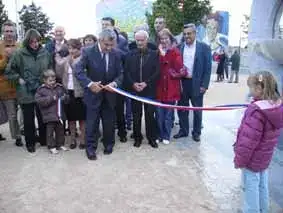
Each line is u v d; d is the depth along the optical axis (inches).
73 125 239.0
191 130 284.5
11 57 225.3
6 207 160.1
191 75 249.0
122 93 214.7
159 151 234.7
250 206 136.3
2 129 289.4
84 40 257.1
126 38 271.1
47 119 224.8
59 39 246.7
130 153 230.1
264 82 128.5
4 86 233.1
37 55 225.0
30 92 224.7
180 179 190.2
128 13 1059.3
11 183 184.7
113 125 228.5
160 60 240.2
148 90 234.5
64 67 232.5
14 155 226.7
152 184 183.6
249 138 128.6
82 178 190.5
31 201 165.6
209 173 198.8
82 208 159.3
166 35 238.7
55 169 202.8
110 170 201.3
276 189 165.8
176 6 580.7
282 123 131.0
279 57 163.2
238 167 133.3
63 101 228.5
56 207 160.2
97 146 239.1
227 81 802.2
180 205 161.9
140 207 159.9
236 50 925.2
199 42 246.8
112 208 159.3
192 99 252.4
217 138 266.2
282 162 167.2
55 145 235.1
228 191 176.6
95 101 218.7
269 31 186.9
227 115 350.9
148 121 239.9
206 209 158.6
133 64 232.1
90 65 218.2
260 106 128.1
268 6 186.4
